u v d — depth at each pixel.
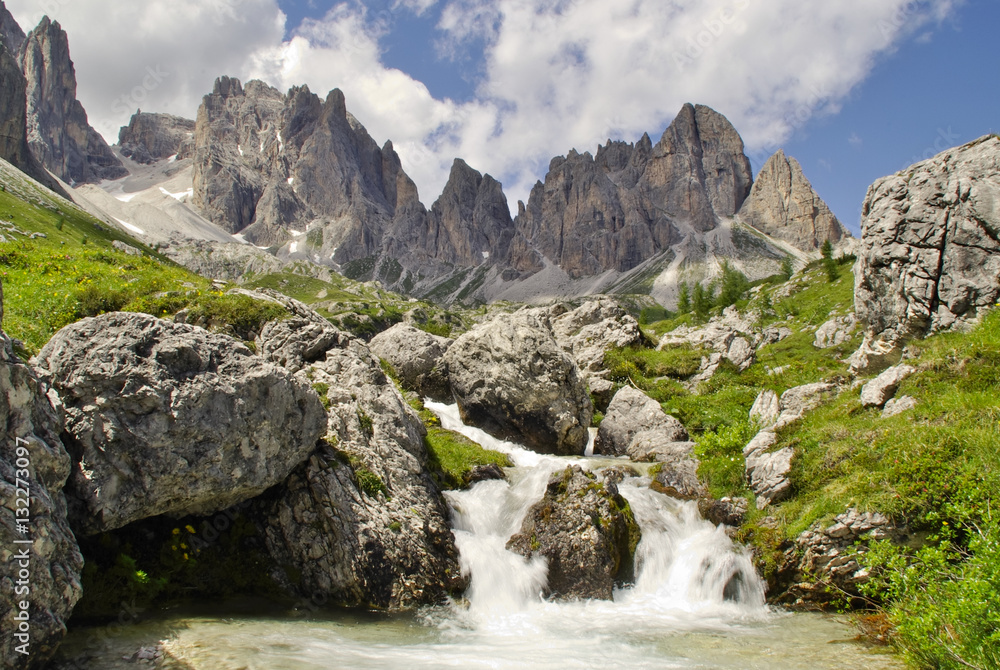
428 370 29.69
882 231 23.98
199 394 12.62
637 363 38.41
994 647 9.11
